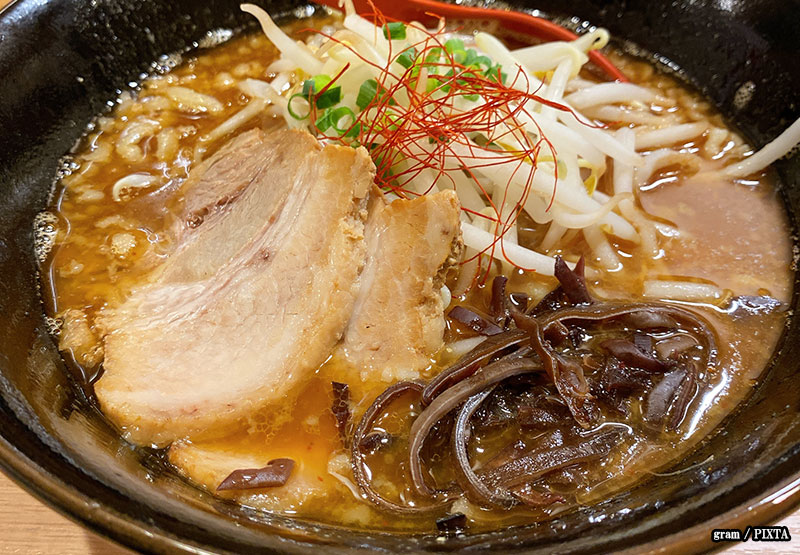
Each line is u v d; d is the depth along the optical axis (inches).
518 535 5.8
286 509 6.3
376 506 6.3
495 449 6.6
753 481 5.3
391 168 8.6
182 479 6.4
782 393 6.5
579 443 6.4
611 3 10.5
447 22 10.6
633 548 5.1
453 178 8.5
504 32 10.7
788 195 8.6
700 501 5.4
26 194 8.3
